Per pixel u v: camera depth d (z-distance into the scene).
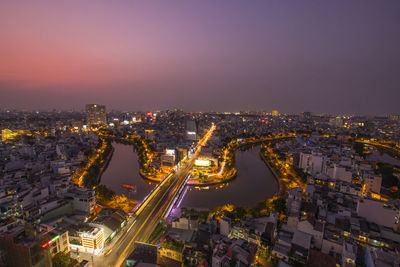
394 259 84.75
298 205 129.50
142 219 137.12
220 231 116.44
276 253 96.25
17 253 78.75
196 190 196.38
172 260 94.50
